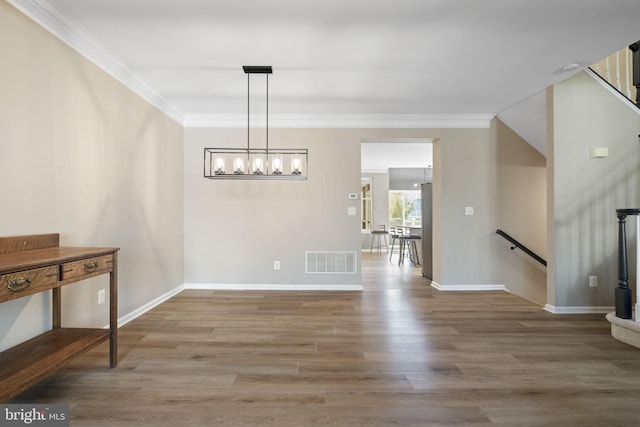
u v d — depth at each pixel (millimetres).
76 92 2600
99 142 2896
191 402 1921
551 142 3719
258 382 2158
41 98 2260
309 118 4770
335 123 4812
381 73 3336
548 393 2039
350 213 4848
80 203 2654
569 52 2918
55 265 1813
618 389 2084
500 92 3891
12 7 2029
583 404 1920
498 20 2416
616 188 3693
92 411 1823
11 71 2029
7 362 1812
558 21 2432
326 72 3309
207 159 4789
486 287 4848
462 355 2588
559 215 3688
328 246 4844
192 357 2525
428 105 4352
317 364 2424
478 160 4855
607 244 3697
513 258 4867
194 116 4703
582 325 3289
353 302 4145
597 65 3908
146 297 3730
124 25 2473
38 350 1972
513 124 4703
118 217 3184
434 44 2762
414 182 10633
